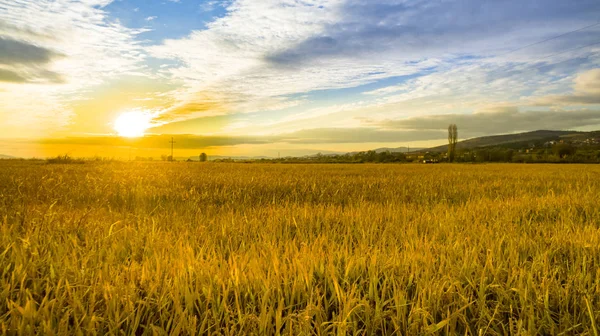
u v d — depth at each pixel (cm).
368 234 455
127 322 229
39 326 212
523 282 293
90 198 809
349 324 228
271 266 310
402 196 977
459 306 256
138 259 360
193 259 320
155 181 1264
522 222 582
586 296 260
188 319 236
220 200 855
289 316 220
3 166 2409
